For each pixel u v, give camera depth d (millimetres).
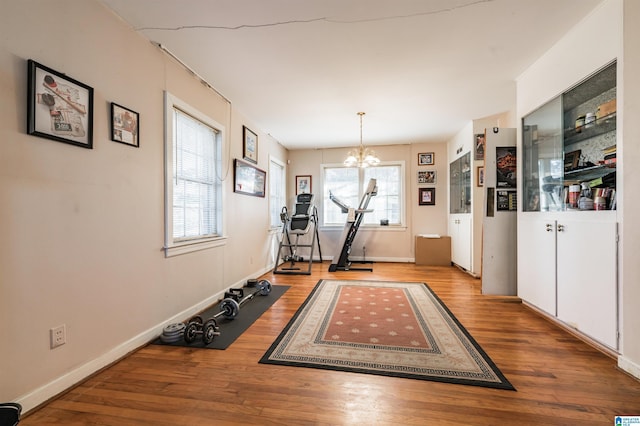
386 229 6172
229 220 3740
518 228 3229
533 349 2166
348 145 6176
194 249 2961
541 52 2627
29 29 1529
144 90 2342
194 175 3117
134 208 2230
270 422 1415
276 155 5770
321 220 6457
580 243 2270
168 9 2012
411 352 2131
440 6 2008
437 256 5711
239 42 2432
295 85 3256
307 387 1702
